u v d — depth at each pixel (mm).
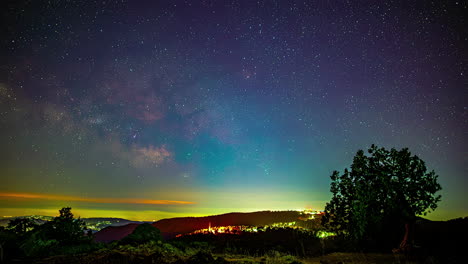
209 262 8984
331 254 12289
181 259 9289
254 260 10172
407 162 11773
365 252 12039
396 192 11625
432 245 11594
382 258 10719
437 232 13086
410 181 11586
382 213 12016
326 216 13156
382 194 11945
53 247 11711
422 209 11391
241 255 12484
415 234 12922
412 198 11516
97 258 9328
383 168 12016
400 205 11547
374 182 12109
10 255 10117
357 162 12578
